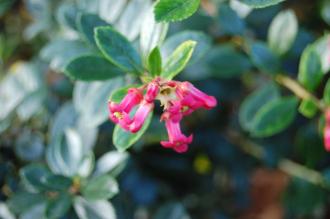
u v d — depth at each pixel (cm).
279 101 33
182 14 25
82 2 35
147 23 29
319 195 42
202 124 45
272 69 35
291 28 36
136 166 43
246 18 42
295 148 45
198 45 31
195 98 26
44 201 34
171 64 27
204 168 46
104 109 32
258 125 33
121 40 28
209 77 44
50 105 41
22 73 40
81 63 29
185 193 46
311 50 31
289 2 47
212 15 38
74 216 35
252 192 56
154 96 26
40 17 41
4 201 37
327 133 31
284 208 46
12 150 39
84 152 37
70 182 32
